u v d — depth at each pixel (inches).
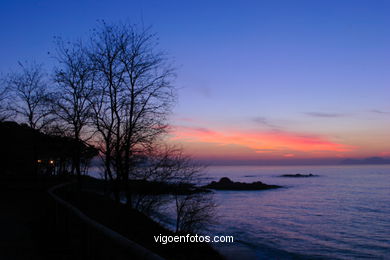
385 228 1536.7
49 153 1244.5
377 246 1147.3
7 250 300.0
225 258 749.3
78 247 260.1
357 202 2760.8
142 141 791.1
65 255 283.0
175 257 602.9
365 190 4148.6
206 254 696.4
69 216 315.6
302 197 3265.3
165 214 908.0
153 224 765.9
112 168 848.3
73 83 863.1
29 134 1243.8
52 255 285.0
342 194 3585.1
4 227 421.1
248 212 2057.1
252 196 3385.8
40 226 429.7
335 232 1421.0
